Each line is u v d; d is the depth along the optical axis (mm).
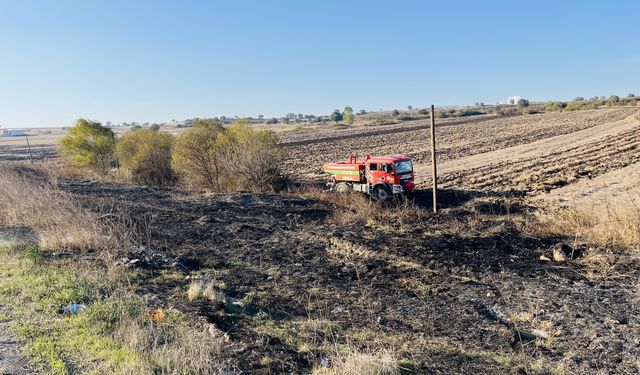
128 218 16891
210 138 26375
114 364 6105
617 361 6879
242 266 11961
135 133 32625
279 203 20516
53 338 6883
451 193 21953
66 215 14727
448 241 13797
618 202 16422
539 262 11711
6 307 8047
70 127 34594
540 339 7719
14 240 12828
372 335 7840
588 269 10945
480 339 7762
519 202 19172
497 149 41938
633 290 9508
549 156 34344
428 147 46688
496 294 9750
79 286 9023
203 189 25234
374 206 18484
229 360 6531
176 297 9227
